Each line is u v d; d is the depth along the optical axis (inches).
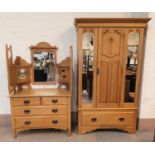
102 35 102.0
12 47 117.7
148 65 111.5
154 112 118.0
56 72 122.3
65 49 120.5
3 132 116.8
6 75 121.3
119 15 117.0
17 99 105.9
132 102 111.9
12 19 114.7
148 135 113.7
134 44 104.5
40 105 107.9
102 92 109.3
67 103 108.8
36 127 110.6
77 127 123.8
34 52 118.8
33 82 122.0
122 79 107.4
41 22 116.5
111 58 104.7
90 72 107.9
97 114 112.0
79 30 100.8
